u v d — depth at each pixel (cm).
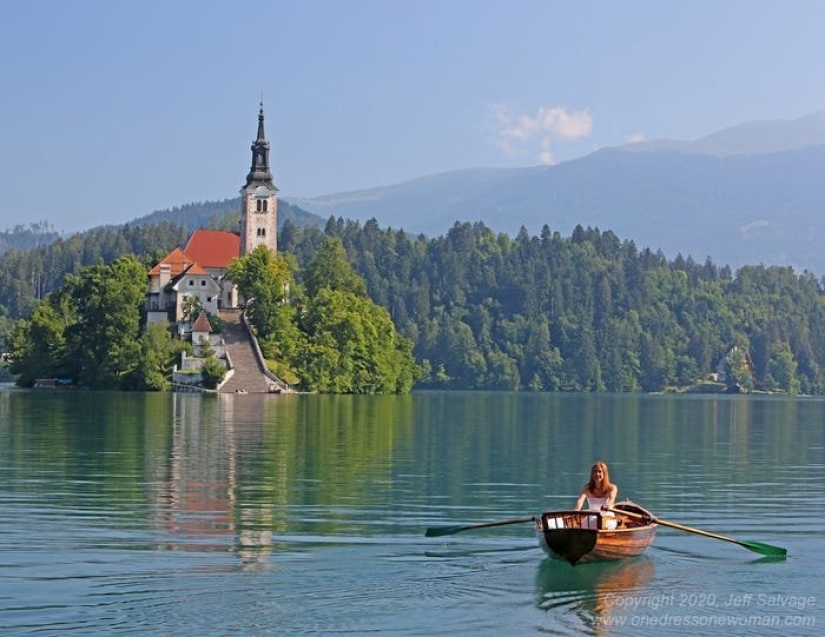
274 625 3584
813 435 12644
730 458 9119
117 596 3853
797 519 5678
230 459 8125
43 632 3491
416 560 4422
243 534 4931
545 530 4312
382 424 12962
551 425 13850
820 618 3731
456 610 3762
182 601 3803
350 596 3888
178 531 4984
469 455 8888
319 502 5953
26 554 4456
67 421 12175
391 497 6225
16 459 7894
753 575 4284
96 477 6881
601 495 4656
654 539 4944
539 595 3941
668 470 8056
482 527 5028
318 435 10794
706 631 3591
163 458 8112
